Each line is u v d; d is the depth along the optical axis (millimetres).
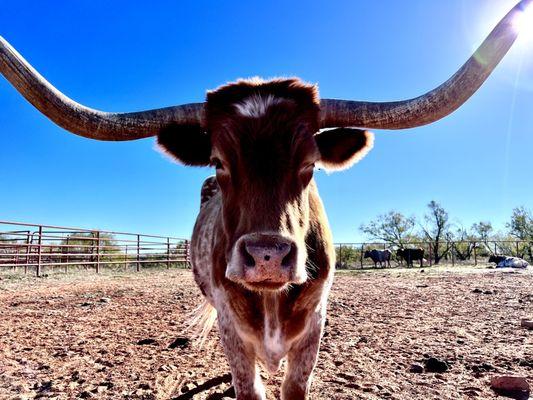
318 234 2623
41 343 4812
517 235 34062
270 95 2393
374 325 5598
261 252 1885
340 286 11453
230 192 2223
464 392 3152
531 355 3986
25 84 2133
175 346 4645
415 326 5512
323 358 4051
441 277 14102
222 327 2637
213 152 2373
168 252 19719
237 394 2564
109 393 3277
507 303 7293
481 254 34156
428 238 37719
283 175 2113
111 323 5980
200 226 3758
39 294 9203
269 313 2439
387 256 28219
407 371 3646
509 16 2109
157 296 8930
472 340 4664
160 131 2580
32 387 3443
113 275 15117
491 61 2168
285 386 2586
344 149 2799
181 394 3223
